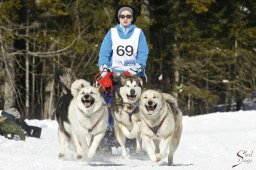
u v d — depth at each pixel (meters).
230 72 26.89
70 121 7.80
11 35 19.92
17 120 10.62
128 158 8.44
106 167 6.99
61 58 21.86
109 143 8.86
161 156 7.48
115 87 8.59
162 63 26.11
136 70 8.80
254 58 26.19
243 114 16.44
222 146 10.07
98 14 22.22
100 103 7.55
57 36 21.83
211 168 6.99
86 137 8.05
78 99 7.51
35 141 10.21
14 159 7.48
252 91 26.98
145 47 8.98
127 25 8.97
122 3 21.86
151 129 7.54
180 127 7.95
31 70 24.80
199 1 22.62
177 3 24.95
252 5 26.41
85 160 7.97
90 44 21.44
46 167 6.85
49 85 23.42
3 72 21.17
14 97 21.25
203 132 12.91
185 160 8.34
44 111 23.84
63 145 8.33
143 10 23.22
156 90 7.58
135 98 8.36
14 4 20.20
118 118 8.44
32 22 22.62
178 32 25.06
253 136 11.46
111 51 9.07
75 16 22.53
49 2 20.69
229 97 27.88
